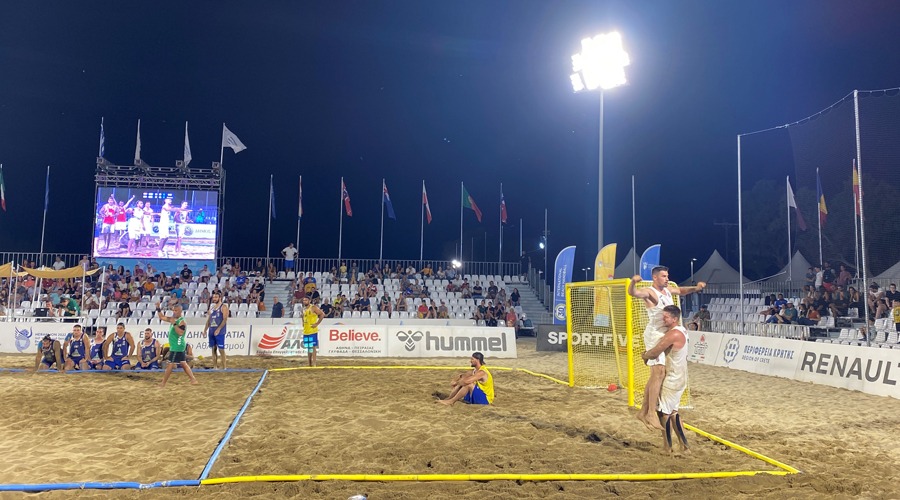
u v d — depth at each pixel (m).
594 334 12.81
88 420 7.36
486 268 29.45
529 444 6.34
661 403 6.05
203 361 14.54
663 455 5.95
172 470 5.17
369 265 26.97
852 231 18.72
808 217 27.05
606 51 16.44
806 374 12.19
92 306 21.08
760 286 24.08
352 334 16.58
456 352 16.67
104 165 23.58
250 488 4.69
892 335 15.12
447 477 4.99
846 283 19.17
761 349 13.75
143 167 23.86
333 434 6.70
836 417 8.39
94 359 12.43
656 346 6.02
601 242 16.58
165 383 10.47
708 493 4.80
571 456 5.79
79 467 5.25
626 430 7.20
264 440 6.29
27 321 18.19
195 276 23.72
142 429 6.88
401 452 5.89
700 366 15.12
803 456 6.04
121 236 23.56
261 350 16.22
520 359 16.47
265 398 9.14
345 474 5.05
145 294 22.20
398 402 8.91
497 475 5.04
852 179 16.89
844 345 11.53
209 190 24.30
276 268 26.44
